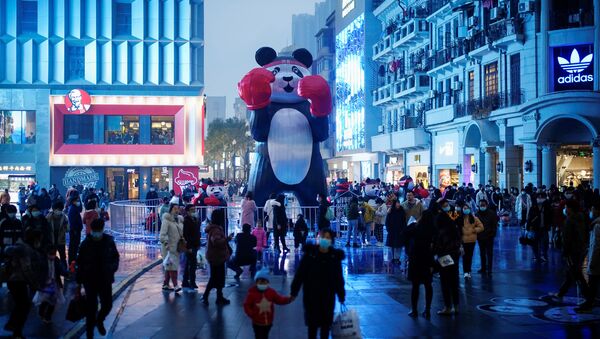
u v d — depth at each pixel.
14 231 12.68
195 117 51.06
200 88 51.06
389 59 60.12
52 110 49.59
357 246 23.12
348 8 71.44
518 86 36.16
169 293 14.21
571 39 32.91
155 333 10.35
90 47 50.00
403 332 10.21
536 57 34.44
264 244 19.62
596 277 11.54
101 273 9.70
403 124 54.16
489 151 38.91
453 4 43.12
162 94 50.78
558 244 17.75
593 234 11.45
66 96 49.34
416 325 10.72
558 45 33.28
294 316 11.69
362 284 15.19
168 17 50.88
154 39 50.69
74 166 49.78
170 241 14.12
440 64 45.59
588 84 32.69
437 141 46.97
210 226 12.91
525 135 34.34
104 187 50.38
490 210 16.64
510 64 36.84
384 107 61.84
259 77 23.28
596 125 31.41
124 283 15.02
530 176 34.31
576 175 35.12
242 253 15.80
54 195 37.59
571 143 33.28
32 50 49.31
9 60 49.28
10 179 49.28
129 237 25.77
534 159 34.06
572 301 12.84
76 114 49.94
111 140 50.59
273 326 10.81
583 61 32.78
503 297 13.31
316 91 23.36
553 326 10.55
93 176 50.06
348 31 71.38
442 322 10.95
